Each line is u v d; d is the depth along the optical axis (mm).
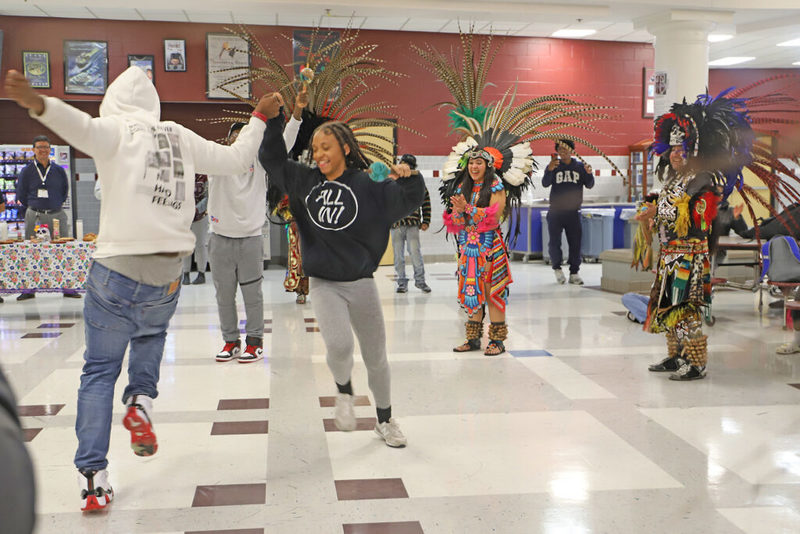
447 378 4453
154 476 2947
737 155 4094
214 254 4816
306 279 7324
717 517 2547
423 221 8039
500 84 11617
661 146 4430
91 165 10992
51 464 3078
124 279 2506
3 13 9219
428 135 11336
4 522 407
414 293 8094
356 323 3068
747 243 6387
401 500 2703
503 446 3273
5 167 10156
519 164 5070
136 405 2643
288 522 2525
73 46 9664
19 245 6430
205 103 10625
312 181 2979
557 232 8797
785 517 2543
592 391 4156
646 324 4543
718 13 9062
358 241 2934
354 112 4395
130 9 9164
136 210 2480
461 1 8742
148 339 2736
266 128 2994
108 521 2535
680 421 3615
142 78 2668
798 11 9023
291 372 4637
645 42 12062
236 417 3725
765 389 4191
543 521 2523
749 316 6598
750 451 3195
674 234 4309
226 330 4957
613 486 2824
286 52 10328
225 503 2684
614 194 12273
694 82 9180
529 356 5023
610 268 8172
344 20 10180
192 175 2652
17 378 4504
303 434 3461
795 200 3396
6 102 10375
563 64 11820
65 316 6715
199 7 8414
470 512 2598
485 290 5059
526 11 8859
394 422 3307
